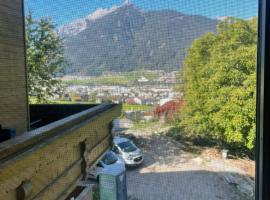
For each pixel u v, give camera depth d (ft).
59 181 4.71
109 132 4.74
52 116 6.43
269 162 3.38
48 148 4.13
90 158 5.11
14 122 7.08
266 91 3.27
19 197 3.47
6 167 3.09
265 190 3.43
